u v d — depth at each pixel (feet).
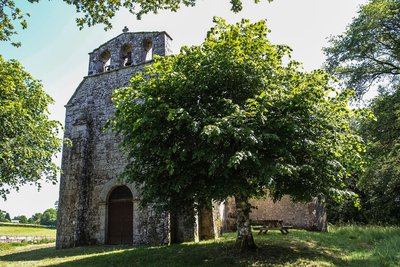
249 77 27.86
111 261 30.83
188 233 43.11
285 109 26.09
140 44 54.19
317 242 37.76
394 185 60.90
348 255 31.53
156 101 27.12
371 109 54.39
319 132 27.99
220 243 36.45
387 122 51.19
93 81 55.52
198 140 25.99
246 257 28.43
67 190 49.85
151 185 28.09
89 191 50.16
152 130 26.04
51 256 39.24
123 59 56.49
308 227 56.80
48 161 55.26
